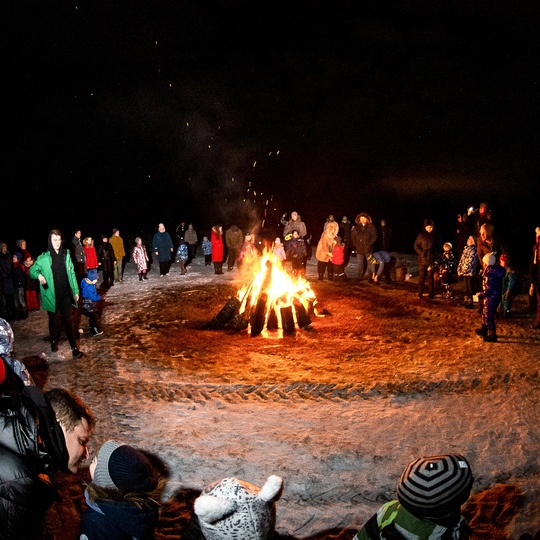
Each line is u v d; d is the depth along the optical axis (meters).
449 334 12.01
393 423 7.78
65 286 10.69
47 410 3.05
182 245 18.91
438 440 7.27
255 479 6.42
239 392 8.98
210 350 11.27
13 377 4.04
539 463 6.69
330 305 14.79
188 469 6.62
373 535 3.02
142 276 18.41
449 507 2.84
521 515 5.70
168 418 8.00
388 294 15.82
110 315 14.07
